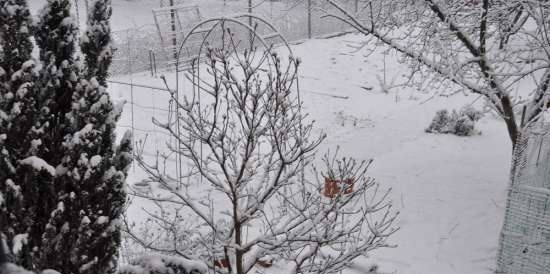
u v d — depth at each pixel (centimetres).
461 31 851
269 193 559
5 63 316
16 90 315
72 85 335
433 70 852
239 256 550
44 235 310
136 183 1005
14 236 309
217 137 551
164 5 2411
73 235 318
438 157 1179
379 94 1653
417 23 955
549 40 811
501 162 1146
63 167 320
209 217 637
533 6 811
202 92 1538
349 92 1656
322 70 1816
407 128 1384
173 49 1817
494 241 824
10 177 314
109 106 332
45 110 321
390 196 991
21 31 318
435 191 1006
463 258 779
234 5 2333
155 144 1233
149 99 1509
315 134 1341
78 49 400
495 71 868
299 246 591
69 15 338
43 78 330
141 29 2098
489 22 878
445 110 1350
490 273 737
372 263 753
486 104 867
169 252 581
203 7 2312
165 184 587
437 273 740
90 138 317
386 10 963
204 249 682
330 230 581
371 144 1275
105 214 330
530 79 1496
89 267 321
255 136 566
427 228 869
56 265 316
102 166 324
